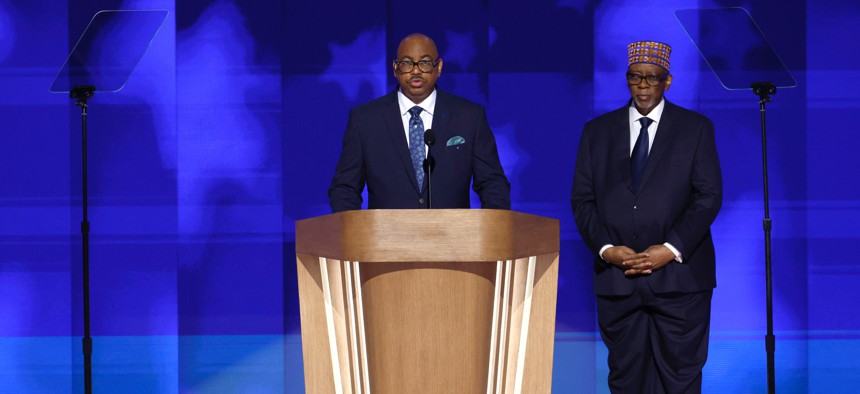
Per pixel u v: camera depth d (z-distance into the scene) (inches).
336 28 740.0
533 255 369.1
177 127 735.1
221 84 737.0
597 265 574.2
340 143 738.8
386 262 355.3
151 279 735.7
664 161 563.8
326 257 367.9
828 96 733.3
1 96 737.6
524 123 740.7
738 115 734.5
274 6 737.6
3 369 734.5
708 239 570.9
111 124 734.5
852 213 733.3
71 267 737.6
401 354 357.4
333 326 382.0
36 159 737.6
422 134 553.0
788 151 735.1
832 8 733.9
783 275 735.1
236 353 735.7
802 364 733.3
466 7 740.7
